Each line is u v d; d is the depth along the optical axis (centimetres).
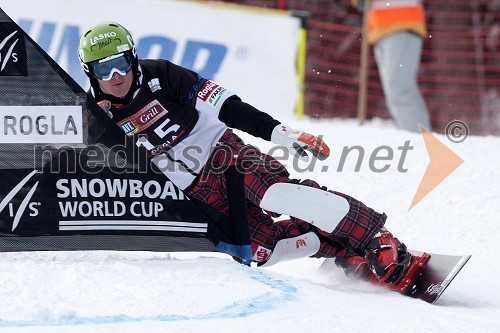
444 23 4344
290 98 3350
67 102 1345
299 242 1480
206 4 3216
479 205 2005
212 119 1454
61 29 3080
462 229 1875
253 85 3306
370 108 4197
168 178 1377
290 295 1219
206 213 1420
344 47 4222
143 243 1388
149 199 1379
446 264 1387
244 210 1418
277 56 3322
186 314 1117
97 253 1422
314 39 4191
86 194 1370
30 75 1337
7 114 1342
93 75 1335
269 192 1415
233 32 3262
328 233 1427
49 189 1365
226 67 3269
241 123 1371
